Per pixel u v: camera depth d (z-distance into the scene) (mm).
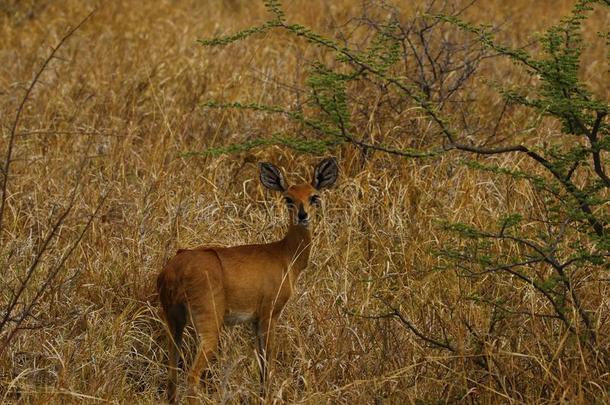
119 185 13094
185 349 10703
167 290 9773
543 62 9711
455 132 10195
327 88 10961
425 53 14680
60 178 13414
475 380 9586
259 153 14055
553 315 9938
